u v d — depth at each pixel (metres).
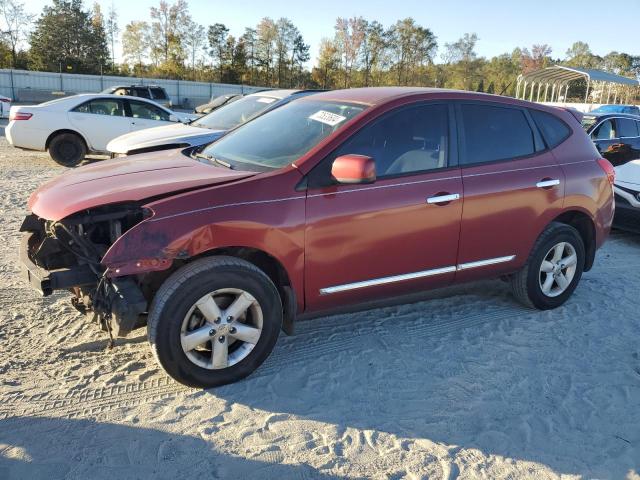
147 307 3.47
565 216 4.94
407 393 3.51
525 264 4.68
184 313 3.21
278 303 3.54
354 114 3.89
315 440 3.01
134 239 3.07
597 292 5.46
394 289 4.02
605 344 4.33
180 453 2.85
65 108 12.17
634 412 3.43
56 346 3.86
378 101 3.97
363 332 4.32
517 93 35.16
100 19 80.25
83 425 3.04
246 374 3.52
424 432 3.13
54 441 2.89
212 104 14.16
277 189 3.45
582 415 3.37
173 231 3.14
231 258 3.36
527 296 4.77
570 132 4.91
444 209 4.01
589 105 29.19
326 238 3.58
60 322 4.21
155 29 79.00
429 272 4.11
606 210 5.06
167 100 22.95
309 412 3.26
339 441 3.02
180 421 3.11
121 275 3.07
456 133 4.19
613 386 3.72
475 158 4.26
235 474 2.73
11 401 3.20
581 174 4.80
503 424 3.24
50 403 3.21
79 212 3.23
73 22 76.31
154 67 79.81
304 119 4.16
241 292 3.38
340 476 2.76
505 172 4.34
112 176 3.69
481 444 3.06
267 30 79.06
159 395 3.35
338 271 3.70
